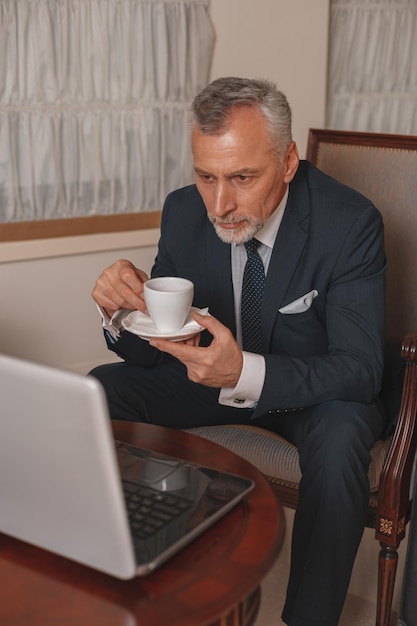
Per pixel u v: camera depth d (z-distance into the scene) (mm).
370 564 2227
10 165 2678
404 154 2238
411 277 2229
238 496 1261
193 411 2096
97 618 1005
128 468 1352
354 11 3363
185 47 2932
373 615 2049
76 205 2855
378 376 1829
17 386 986
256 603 1186
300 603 1705
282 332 1964
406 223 2230
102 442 960
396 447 1771
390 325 2279
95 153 2832
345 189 2014
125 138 2885
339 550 1704
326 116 3500
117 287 1765
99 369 2102
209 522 1188
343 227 1917
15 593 1055
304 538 1717
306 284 1921
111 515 1002
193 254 2057
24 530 1123
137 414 2049
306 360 1774
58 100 2715
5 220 2732
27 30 2605
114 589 1061
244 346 2072
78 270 2920
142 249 3047
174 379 2098
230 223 1771
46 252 2799
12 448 1040
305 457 1762
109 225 2951
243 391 1697
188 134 3018
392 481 1773
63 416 970
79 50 2719
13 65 2607
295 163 1844
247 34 3111
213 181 1743
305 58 3264
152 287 1609
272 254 1933
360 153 2328
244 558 1129
